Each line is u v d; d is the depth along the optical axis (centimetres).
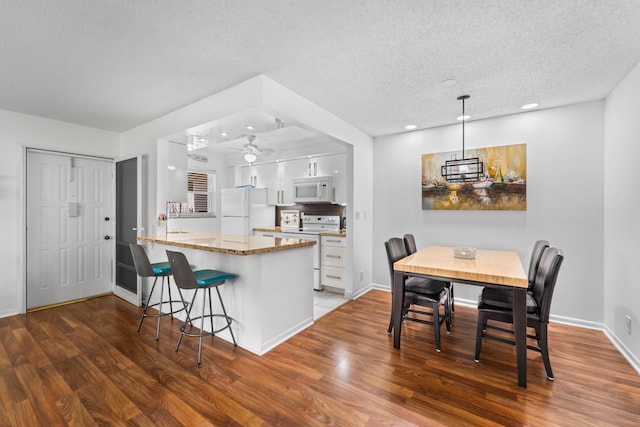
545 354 201
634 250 223
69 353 236
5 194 319
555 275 195
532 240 322
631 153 228
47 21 169
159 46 197
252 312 245
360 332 281
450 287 308
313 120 298
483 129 349
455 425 158
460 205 362
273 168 525
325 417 165
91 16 165
